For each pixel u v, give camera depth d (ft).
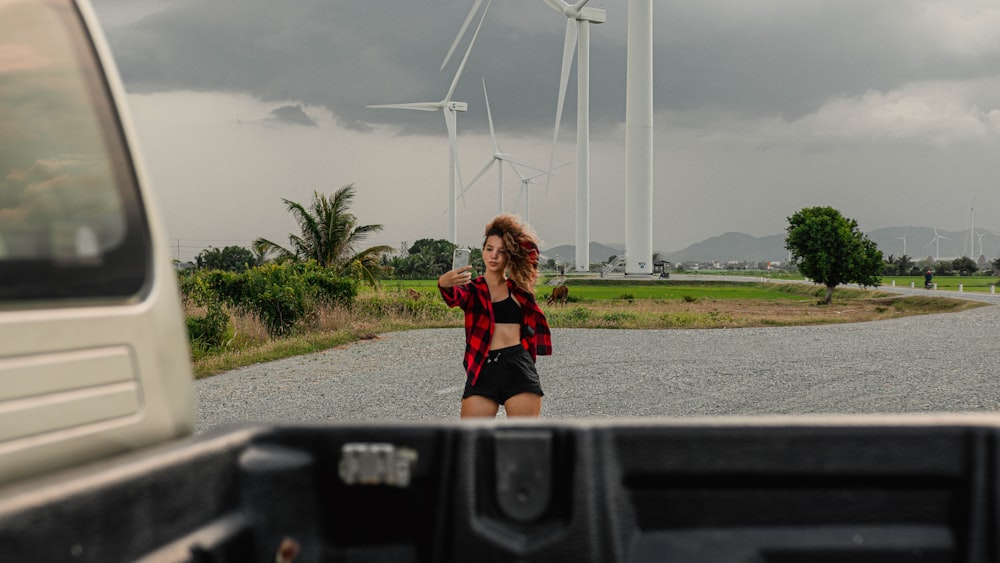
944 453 4.93
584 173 357.82
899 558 4.88
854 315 109.91
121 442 4.44
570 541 5.00
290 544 5.04
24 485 3.68
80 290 4.30
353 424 5.26
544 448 5.14
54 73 4.49
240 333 55.26
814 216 190.60
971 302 144.05
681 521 5.10
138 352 4.62
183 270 62.80
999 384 37.32
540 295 168.14
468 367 14.83
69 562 3.67
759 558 4.92
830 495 5.00
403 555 5.26
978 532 4.85
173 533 4.35
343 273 89.04
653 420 5.13
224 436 4.89
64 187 4.35
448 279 14.44
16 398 3.84
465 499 5.15
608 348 57.11
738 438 4.99
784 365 45.62
